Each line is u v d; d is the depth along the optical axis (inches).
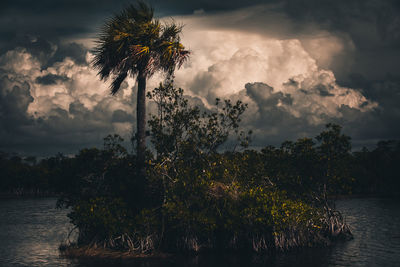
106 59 1206.3
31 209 2979.8
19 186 5012.3
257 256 1134.4
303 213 1186.0
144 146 1232.2
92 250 1146.7
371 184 5132.9
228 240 1198.3
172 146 1258.0
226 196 1176.2
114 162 1272.1
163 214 1123.9
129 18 1228.5
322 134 1408.7
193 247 1136.8
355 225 1897.1
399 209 2842.0
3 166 5172.2
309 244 1242.0
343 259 1135.0
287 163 1425.9
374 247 1305.4
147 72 1208.8
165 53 1200.2
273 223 1136.2
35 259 1136.2
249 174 1259.2
